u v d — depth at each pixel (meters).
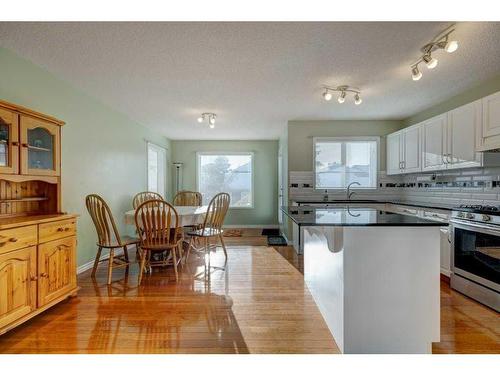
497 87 3.10
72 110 3.34
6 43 2.35
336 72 2.95
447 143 3.47
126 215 3.56
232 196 7.27
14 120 2.21
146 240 3.15
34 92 2.77
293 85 3.33
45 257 2.29
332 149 5.22
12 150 2.21
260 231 6.50
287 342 1.98
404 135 4.46
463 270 2.78
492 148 2.70
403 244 1.83
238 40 2.30
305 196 5.14
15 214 2.46
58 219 2.43
